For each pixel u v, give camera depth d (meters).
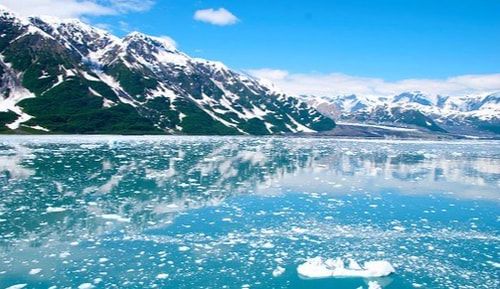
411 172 54.09
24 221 26.52
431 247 23.27
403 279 18.95
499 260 21.45
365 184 43.44
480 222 28.78
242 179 44.47
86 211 29.20
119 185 39.12
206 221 27.45
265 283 18.33
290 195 36.53
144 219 27.61
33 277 18.53
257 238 24.22
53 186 37.88
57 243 22.77
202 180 43.06
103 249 22.03
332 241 23.98
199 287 17.84
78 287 17.62
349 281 18.59
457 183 45.44
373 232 25.86
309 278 18.83
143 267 19.81
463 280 18.94
